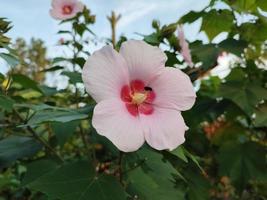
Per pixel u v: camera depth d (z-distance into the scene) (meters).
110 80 0.20
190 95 0.21
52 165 0.27
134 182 0.24
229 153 0.41
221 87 0.40
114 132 0.18
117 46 0.29
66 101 0.40
